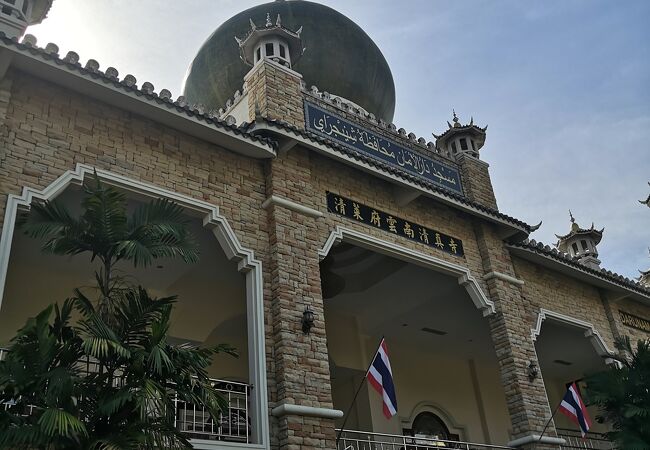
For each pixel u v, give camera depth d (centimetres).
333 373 1736
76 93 1009
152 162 1048
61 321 684
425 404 1875
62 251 738
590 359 2172
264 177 1189
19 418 605
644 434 1252
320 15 1883
